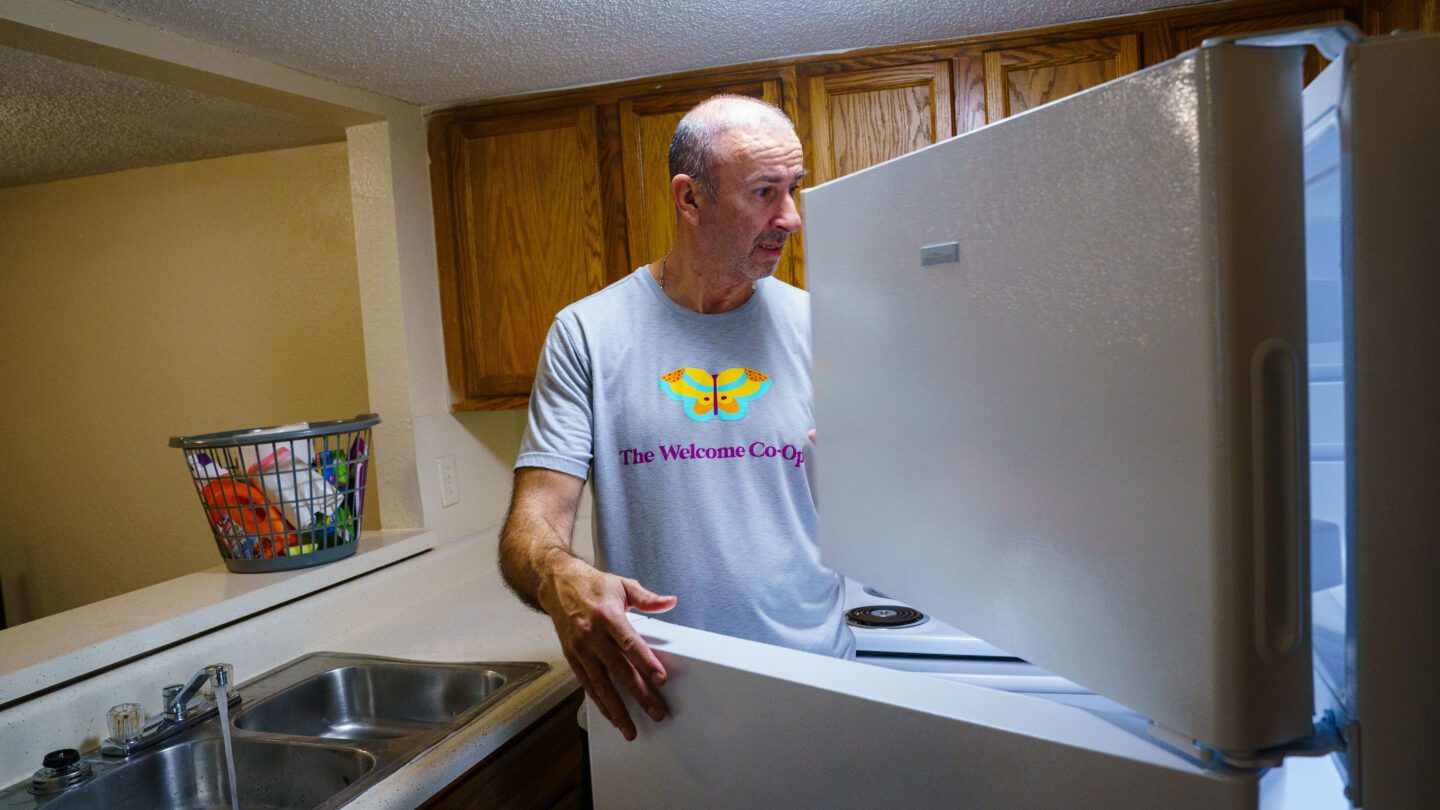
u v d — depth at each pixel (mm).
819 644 1216
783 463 1222
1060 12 1748
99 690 1418
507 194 2143
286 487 1812
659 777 793
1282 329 459
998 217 594
